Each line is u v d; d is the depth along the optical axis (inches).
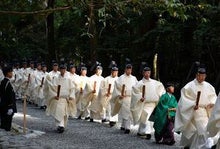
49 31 1059.9
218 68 712.4
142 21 790.5
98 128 555.2
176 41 728.3
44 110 773.3
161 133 438.9
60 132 504.7
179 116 390.0
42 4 430.9
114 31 948.0
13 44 1093.8
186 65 763.4
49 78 515.5
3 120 478.0
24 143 416.5
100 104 620.4
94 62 911.7
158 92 489.7
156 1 323.6
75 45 1043.9
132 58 868.0
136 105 485.4
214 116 296.4
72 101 525.0
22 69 965.2
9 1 427.5
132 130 540.7
